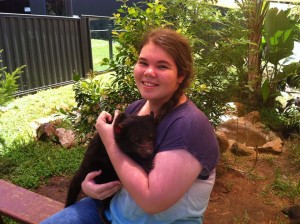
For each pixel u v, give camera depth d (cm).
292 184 425
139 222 177
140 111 216
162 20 378
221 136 479
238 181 430
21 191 282
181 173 156
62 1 1133
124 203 181
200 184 170
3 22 783
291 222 346
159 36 176
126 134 172
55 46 938
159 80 175
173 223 173
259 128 577
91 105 390
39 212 253
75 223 206
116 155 171
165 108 176
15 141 542
